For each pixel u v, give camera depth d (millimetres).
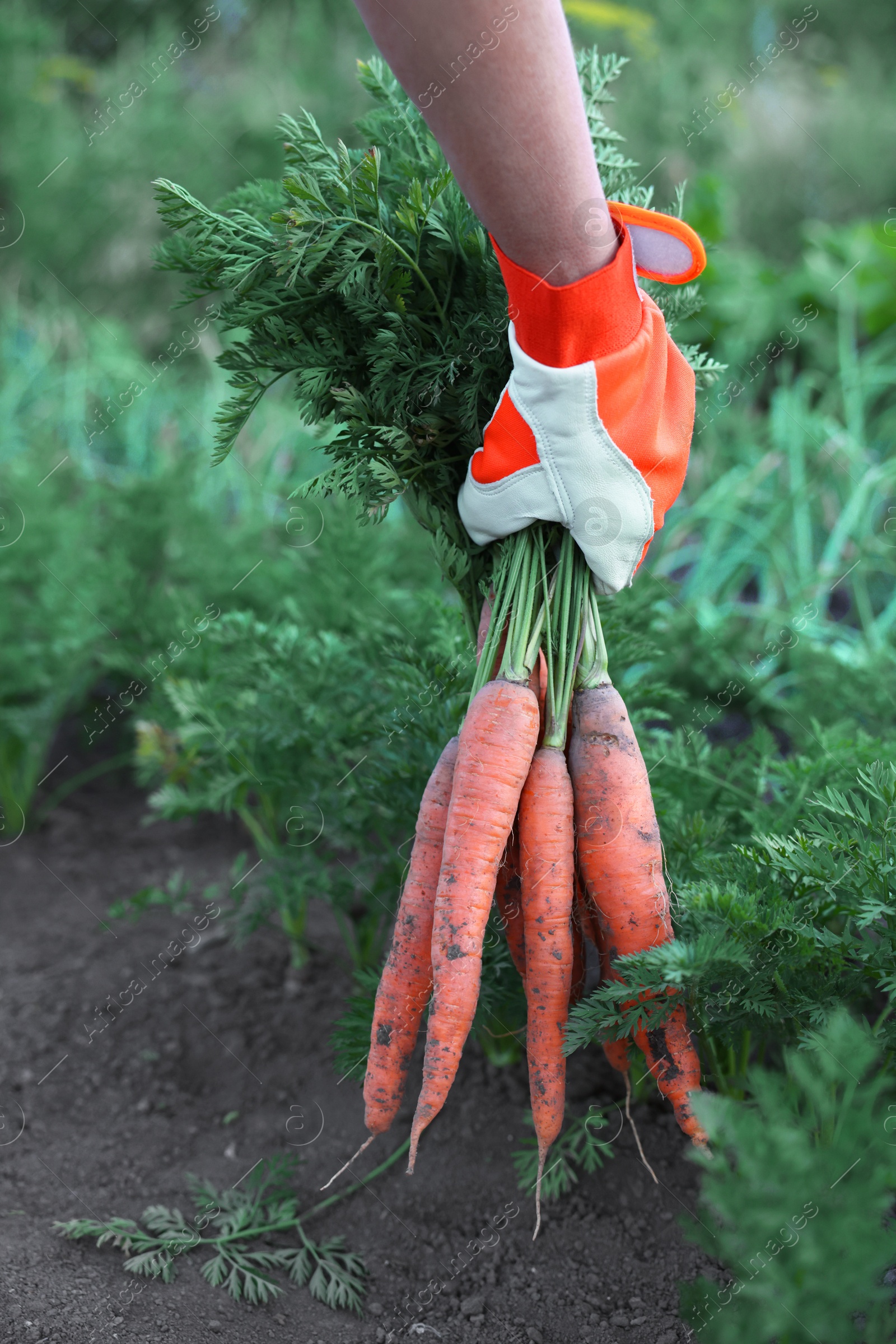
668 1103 880
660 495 766
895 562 1382
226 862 1184
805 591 1357
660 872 769
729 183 2307
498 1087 905
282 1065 949
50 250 2305
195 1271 803
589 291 715
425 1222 834
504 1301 787
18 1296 769
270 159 2320
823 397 1831
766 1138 658
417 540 1281
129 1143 897
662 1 2621
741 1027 783
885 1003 887
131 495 1390
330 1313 789
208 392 1828
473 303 782
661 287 872
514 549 777
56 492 1422
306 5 2713
